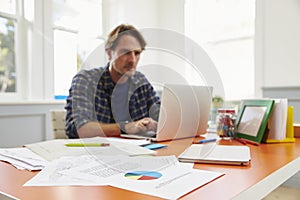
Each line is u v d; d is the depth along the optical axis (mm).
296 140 1036
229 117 1089
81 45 2666
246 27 2811
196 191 432
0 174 564
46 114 2332
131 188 449
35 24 2332
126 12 3102
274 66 2539
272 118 985
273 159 678
